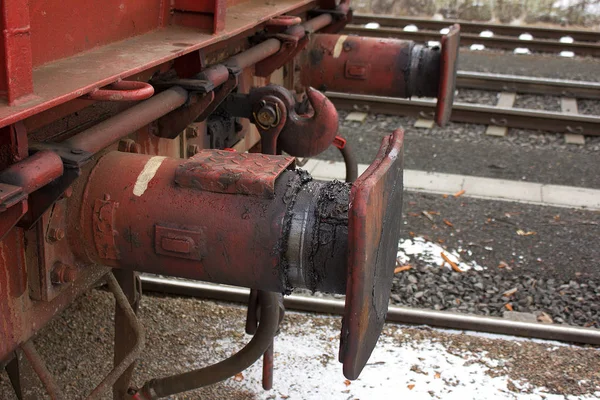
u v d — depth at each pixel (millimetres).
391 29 9977
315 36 4520
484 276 4406
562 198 5699
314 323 3828
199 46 2402
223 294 4043
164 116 2670
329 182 1963
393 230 1949
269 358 2771
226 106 3350
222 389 3254
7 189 1573
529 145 6941
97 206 1985
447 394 3268
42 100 1599
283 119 3240
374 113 7730
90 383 3297
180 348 3592
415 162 6398
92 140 1962
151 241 1957
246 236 1872
